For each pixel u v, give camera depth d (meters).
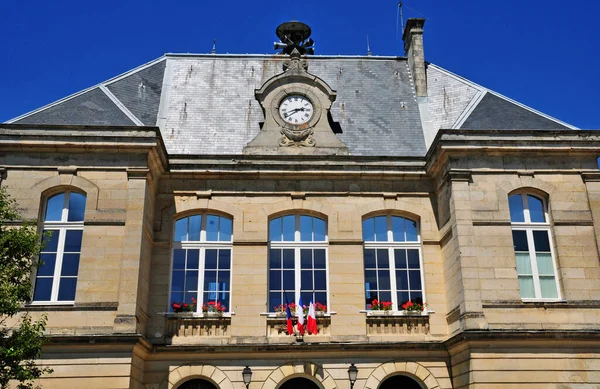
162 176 18.77
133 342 15.10
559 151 17.77
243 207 18.66
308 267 18.44
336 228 18.59
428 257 18.47
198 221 18.70
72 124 17.66
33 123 17.84
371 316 17.73
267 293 17.88
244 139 20.64
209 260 18.33
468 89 22.03
